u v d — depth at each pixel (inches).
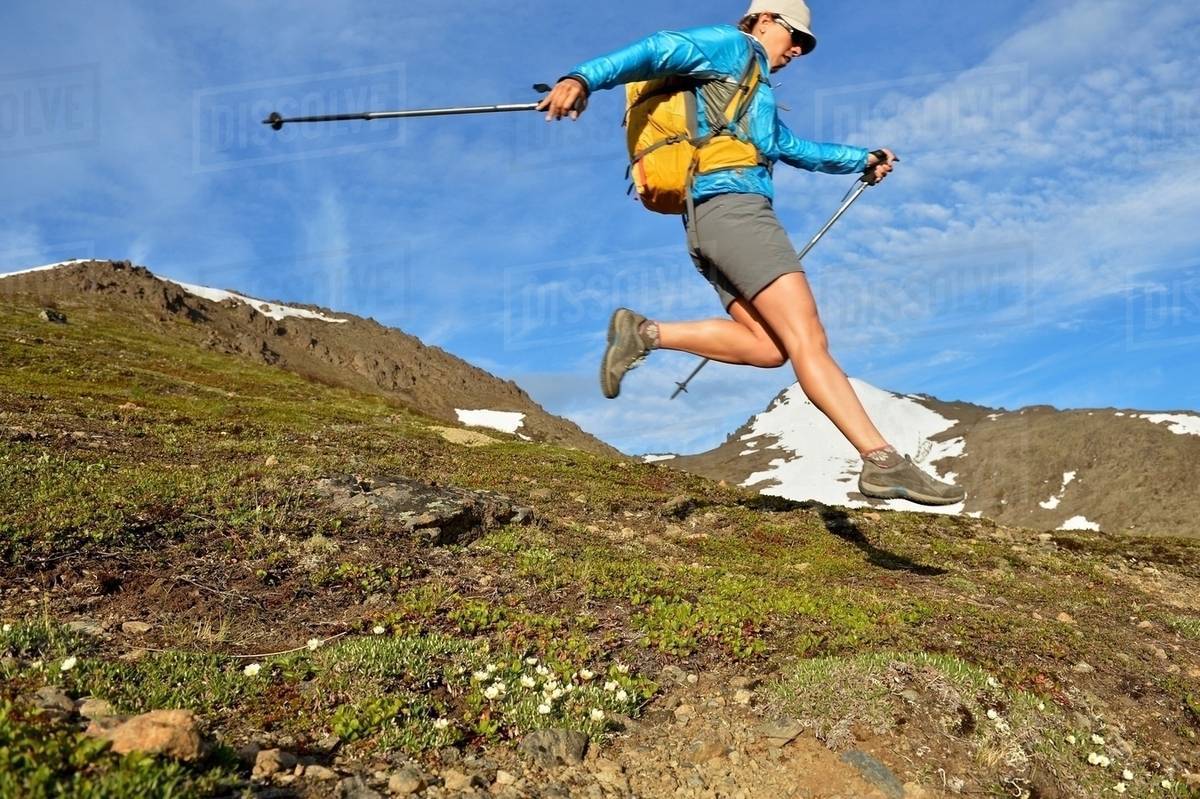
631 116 207.0
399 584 298.7
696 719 215.8
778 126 234.4
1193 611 481.4
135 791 124.3
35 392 978.7
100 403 912.9
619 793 177.9
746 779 192.1
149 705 171.9
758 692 231.9
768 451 7667.3
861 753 201.5
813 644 271.0
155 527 312.8
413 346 7249.0
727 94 198.1
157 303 4717.0
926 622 323.3
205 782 137.3
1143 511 5580.7
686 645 260.8
